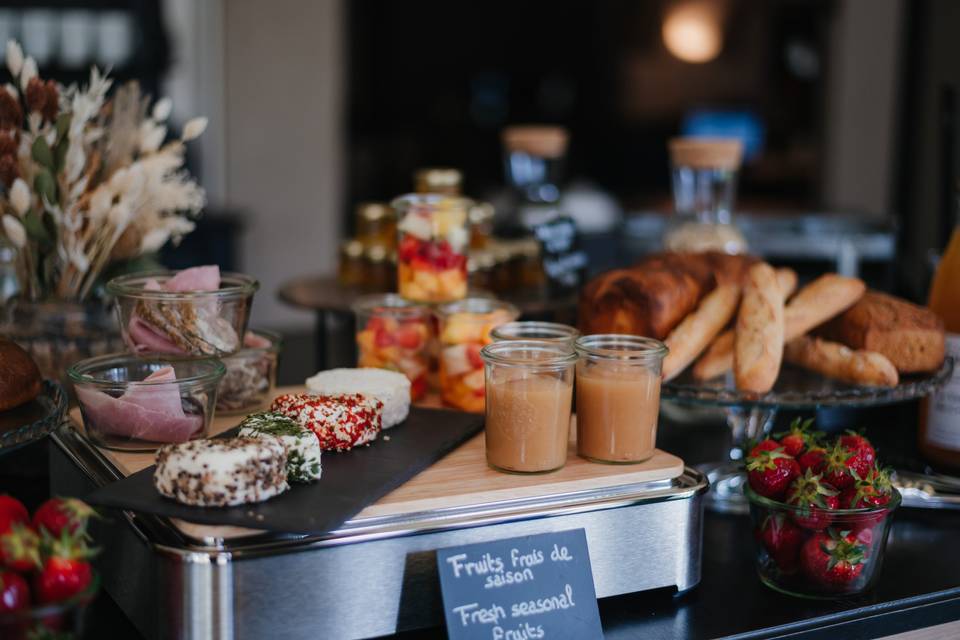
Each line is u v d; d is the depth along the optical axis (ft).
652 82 18.81
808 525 3.95
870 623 3.99
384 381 4.52
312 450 3.70
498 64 19.19
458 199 5.44
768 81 17.81
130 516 3.62
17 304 5.02
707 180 6.64
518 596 3.62
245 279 4.56
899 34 15.16
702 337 4.92
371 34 18.70
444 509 3.66
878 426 5.99
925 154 12.38
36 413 4.31
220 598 3.28
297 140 14.29
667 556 3.98
